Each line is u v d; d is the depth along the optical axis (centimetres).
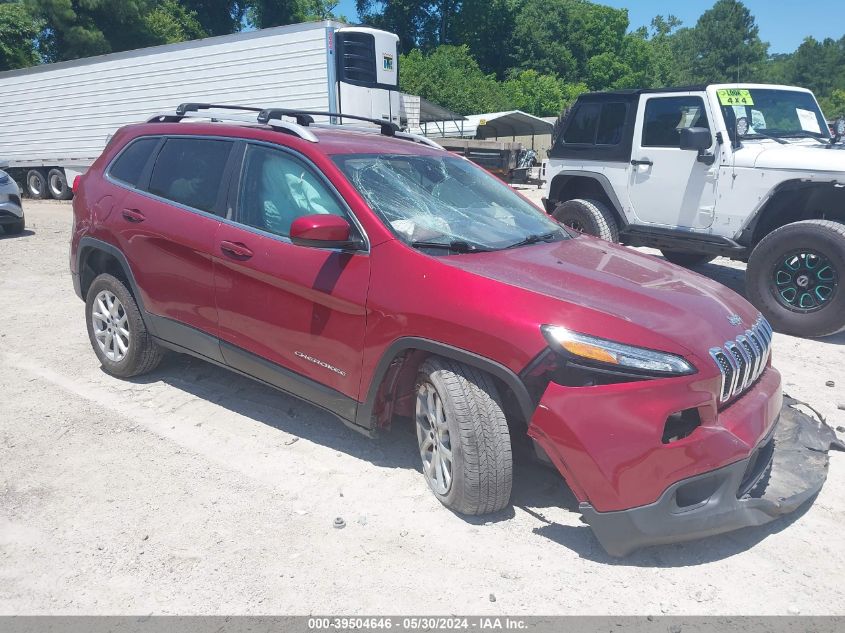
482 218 394
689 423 285
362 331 338
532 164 2836
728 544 312
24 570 288
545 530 318
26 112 1731
